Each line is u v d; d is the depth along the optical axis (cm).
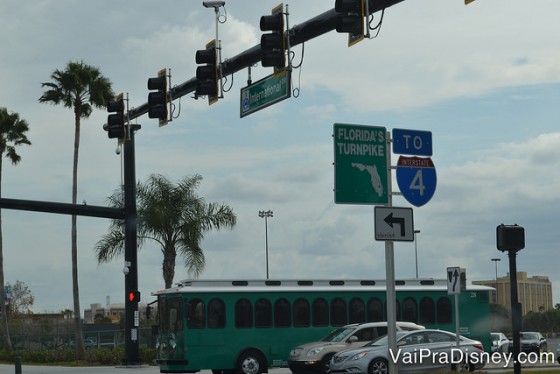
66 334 5906
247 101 2242
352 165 1544
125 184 4028
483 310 3609
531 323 11962
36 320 9494
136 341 4091
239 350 3203
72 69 5456
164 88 2489
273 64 1952
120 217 3978
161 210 4778
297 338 3294
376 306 3441
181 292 3172
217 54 2227
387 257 1517
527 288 14250
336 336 3094
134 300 4069
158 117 2494
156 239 4922
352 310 3403
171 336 3191
